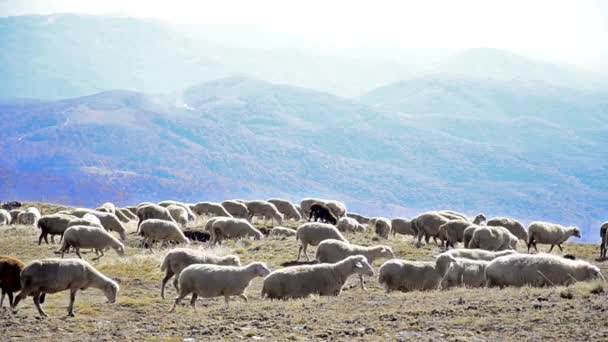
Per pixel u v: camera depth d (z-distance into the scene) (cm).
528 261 2119
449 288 2197
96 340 1622
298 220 5591
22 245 3709
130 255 3425
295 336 1558
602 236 3575
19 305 2161
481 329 1527
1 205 6719
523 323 1541
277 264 3100
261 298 2211
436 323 1593
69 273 1970
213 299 2291
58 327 1775
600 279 2066
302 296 2166
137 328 1758
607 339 1395
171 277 2525
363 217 6250
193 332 1667
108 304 2141
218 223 3788
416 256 3288
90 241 3228
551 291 1848
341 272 2230
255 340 1557
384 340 1483
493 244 3234
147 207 4538
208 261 2403
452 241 3534
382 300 1956
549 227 3753
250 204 5222
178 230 3628
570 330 1468
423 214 3775
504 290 1958
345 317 1725
